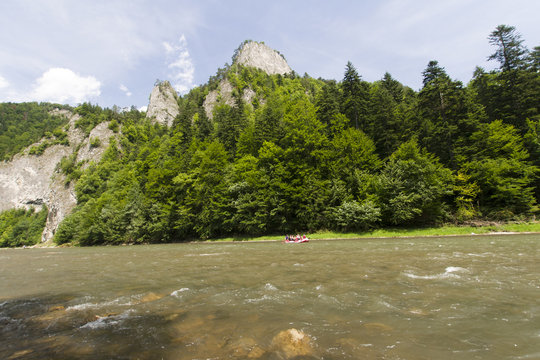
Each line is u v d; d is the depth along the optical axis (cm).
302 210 3928
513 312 673
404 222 3562
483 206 3469
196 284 1178
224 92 14562
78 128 16138
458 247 1970
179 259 2159
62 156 14875
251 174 4244
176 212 4725
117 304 918
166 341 588
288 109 5881
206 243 4144
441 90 3834
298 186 4050
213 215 4359
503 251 1675
